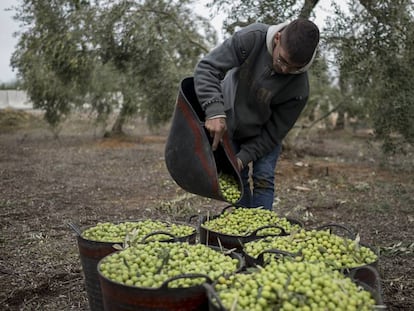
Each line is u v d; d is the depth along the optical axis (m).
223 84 4.69
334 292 2.51
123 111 18.48
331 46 8.45
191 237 3.60
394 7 8.16
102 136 21.80
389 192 9.16
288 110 4.59
